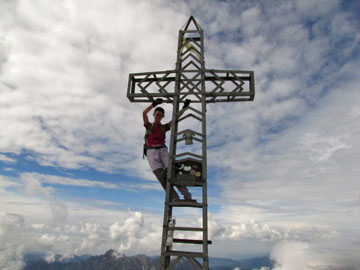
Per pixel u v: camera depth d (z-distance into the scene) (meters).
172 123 6.39
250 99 6.91
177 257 4.95
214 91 6.75
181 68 7.32
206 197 5.42
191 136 6.12
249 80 6.92
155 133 6.52
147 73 7.23
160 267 4.95
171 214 5.72
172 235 5.16
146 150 6.52
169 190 5.63
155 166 6.16
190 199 5.61
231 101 7.08
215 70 6.98
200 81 6.93
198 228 5.10
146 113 6.72
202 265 4.75
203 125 6.31
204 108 6.54
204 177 5.65
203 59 7.18
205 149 5.95
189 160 5.84
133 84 7.57
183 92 6.79
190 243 5.09
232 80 7.09
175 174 5.87
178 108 6.90
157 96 7.04
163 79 7.29
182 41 7.76
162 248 5.09
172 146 6.10
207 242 4.95
